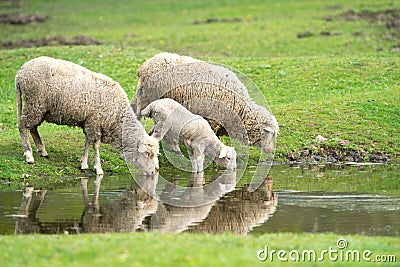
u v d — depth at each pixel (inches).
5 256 858.1
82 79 1536.7
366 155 1867.6
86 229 1070.4
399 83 2534.5
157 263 810.8
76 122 1563.7
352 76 2630.4
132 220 1140.5
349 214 1194.0
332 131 1996.8
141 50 3129.9
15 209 1212.5
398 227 1099.9
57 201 1291.8
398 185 1487.5
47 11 4763.8
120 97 1574.8
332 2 4655.5
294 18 4256.9
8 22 4387.3
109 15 4653.1
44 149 1640.0
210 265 808.9
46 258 847.1
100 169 1603.1
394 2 4471.0
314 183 1513.3
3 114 2208.4
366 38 3659.0
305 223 1126.4
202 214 1193.4
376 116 2108.8
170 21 4419.3
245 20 4291.3
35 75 1512.1
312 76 2659.9
